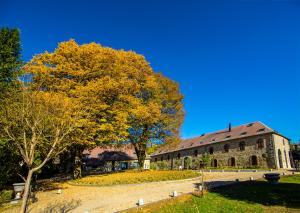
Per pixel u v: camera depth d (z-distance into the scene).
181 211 12.79
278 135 44.81
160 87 36.50
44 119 9.60
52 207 14.85
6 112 9.16
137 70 31.97
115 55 29.23
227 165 50.59
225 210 12.86
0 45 21.88
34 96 9.73
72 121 10.77
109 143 29.27
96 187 21.97
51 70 24.73
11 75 18.97
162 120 35.28
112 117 27.62
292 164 46.75
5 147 16.09
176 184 22.48
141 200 14.16
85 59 26.81
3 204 15.21
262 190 17.39
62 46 26.97
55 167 40.50
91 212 13.43
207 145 56.75
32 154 8.02
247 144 47.41
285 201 14.03
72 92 23.56
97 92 24.88
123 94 28.41
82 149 29.00
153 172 30.38
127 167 55.25
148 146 36.44
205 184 21.53
